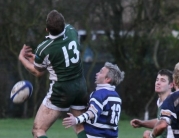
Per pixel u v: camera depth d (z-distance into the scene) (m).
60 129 49.75
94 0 63.25
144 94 66.94
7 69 64.06
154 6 65.94
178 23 67.94
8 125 53.06
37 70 23.44
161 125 17.11
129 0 66.75
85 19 63.25
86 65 66.88
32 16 61.94
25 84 23.48
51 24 22.69
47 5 61.66
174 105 17.33
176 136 17.55
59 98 23.11
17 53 63.25
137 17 66.81
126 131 48.59
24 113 64.44
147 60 67.56
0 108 64.06
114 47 67.94
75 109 23.69
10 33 62.66
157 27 66.31
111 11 66.25
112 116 22.50
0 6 61.59
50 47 22.91
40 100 64.19
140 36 67.50
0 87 63.84
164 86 22.50
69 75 23.02
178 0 65.25
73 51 23.11
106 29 66.50
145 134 17.62
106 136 22.56
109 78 22.61
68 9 62.09
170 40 67.19
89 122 22.59
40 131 23.11
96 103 22.00
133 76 67.06
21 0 61.38
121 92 67.00
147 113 65.69
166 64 67.44
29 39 63.09
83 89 23.53
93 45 66.31
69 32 23.45
